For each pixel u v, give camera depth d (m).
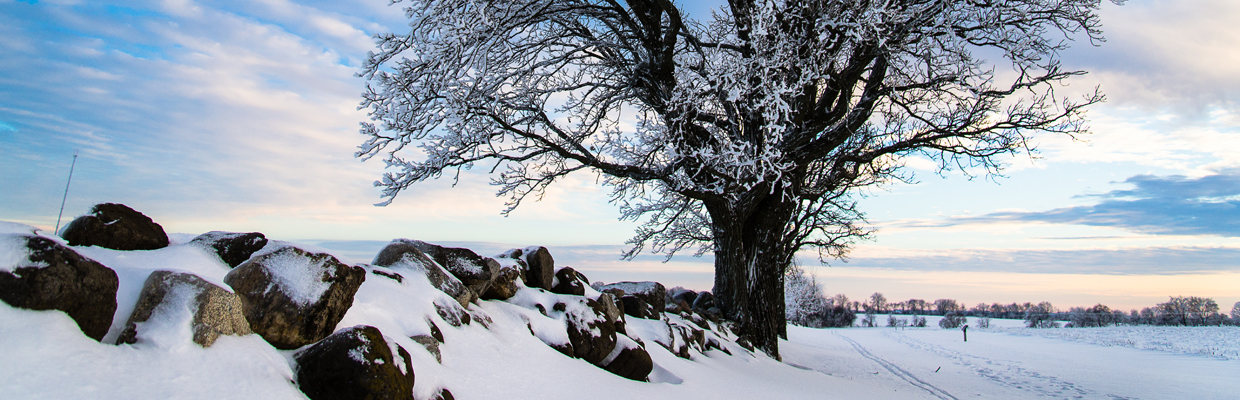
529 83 11.55
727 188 10.63
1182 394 14.46
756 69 9.34
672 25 10.04
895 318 64.88
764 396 7.21
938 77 11.19
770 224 13.66
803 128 11.20
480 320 5.78
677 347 8.95
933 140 12.23
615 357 6.61
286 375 3.30
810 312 50.84
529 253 8.32
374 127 9.27
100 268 2.81
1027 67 10.52
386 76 8.92
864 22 9.20
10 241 2.56
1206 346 30.67
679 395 6.24
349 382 3.27
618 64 11.38
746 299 13.14
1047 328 51.41
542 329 6.33
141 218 4.30
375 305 4.58
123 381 2.52
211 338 3.05
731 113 11.06
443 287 5.85
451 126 9.23
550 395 4.68
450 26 8.38
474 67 9.26
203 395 2.71
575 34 11.10
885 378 13.78
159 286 3.07
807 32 9.95
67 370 2.39
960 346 28.95
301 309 3.63
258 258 3.78
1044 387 14.81
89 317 2.70
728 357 10.28
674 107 9.83
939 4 9.39
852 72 10.78
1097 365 21.02
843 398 8.59
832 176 16.17
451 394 3.96
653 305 11.59
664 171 10.34
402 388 3.48
